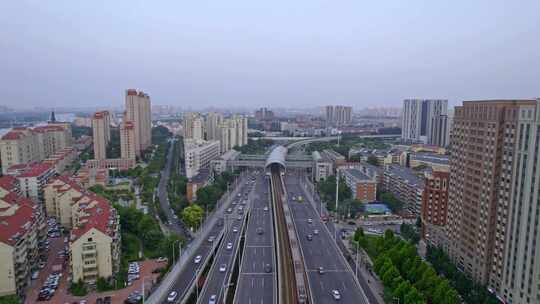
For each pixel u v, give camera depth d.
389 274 183.75
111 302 173.88
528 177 161.12
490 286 187.00
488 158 185.50
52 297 178.88
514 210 170.00
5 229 185.00
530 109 161.25
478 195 194.00
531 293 160.00
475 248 196.00
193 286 185.12
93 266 189.62
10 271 175.38
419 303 157.50
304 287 182.88
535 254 157.50
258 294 177.38
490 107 185.38
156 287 185.25
